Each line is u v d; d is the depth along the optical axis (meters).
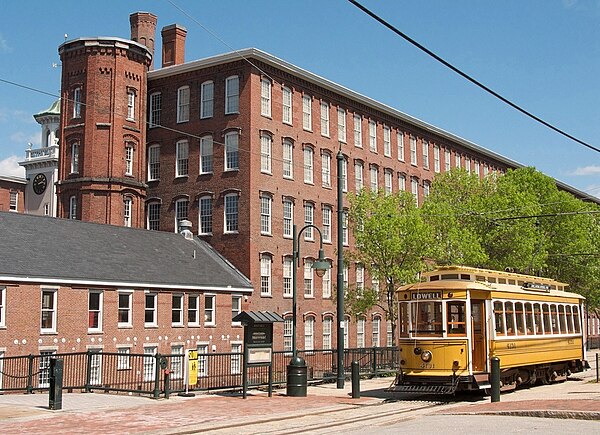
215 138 52.12
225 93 52.12
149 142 55.62
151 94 55.97
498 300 27.25
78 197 51.25
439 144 73.56
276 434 17.27
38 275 34.56
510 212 51.97
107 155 51.34
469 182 55.62
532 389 29.89
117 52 52.34
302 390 26.70
